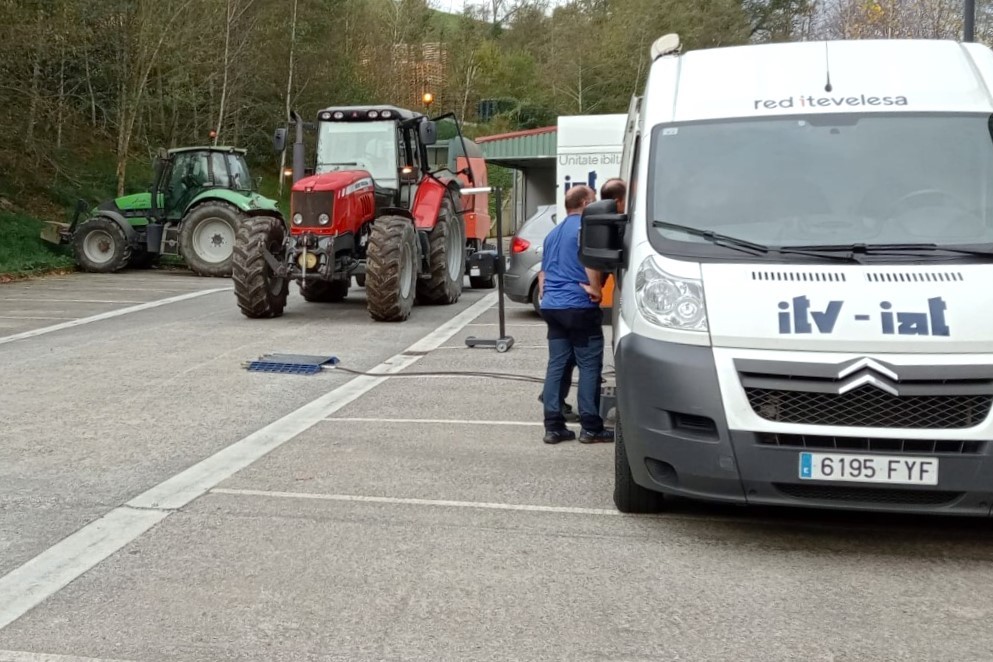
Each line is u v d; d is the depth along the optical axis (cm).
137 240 2052
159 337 1120
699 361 421
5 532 463
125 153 2630
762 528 471
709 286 435
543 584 400
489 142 2923
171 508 499
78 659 336
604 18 5175
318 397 791
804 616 370
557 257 621
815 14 3981
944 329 403
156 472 568
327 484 543
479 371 909
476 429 680
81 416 718
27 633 357
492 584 400
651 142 512
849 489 409
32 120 2366
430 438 652
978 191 460
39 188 2478
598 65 4994
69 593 392
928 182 466
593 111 5016
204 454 610
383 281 1218
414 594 390
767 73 529
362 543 448
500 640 349
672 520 483
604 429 651
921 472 398
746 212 468
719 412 415
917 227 450
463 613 372
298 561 425
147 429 677
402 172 1388
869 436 401
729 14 5059
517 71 6041
